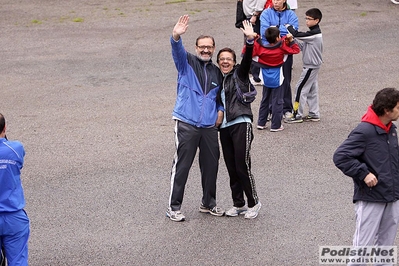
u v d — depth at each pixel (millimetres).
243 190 19969
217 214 20125
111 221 19859
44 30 45219
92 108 30656
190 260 17516
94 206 20859
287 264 17203
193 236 18875
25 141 26719
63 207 20812
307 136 26719
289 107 28797
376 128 14961
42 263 17469
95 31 44781
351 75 34719
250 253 17828
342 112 29469
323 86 33125
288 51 25953
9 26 46406
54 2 53688
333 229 19109
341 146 15195
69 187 22297
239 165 19297
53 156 25094
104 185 22422
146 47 40906
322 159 24391
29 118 29484
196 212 20469
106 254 17922
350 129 27422
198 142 19531
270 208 20562
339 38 41750
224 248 18141
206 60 19438
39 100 31969
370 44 40344
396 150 15172
